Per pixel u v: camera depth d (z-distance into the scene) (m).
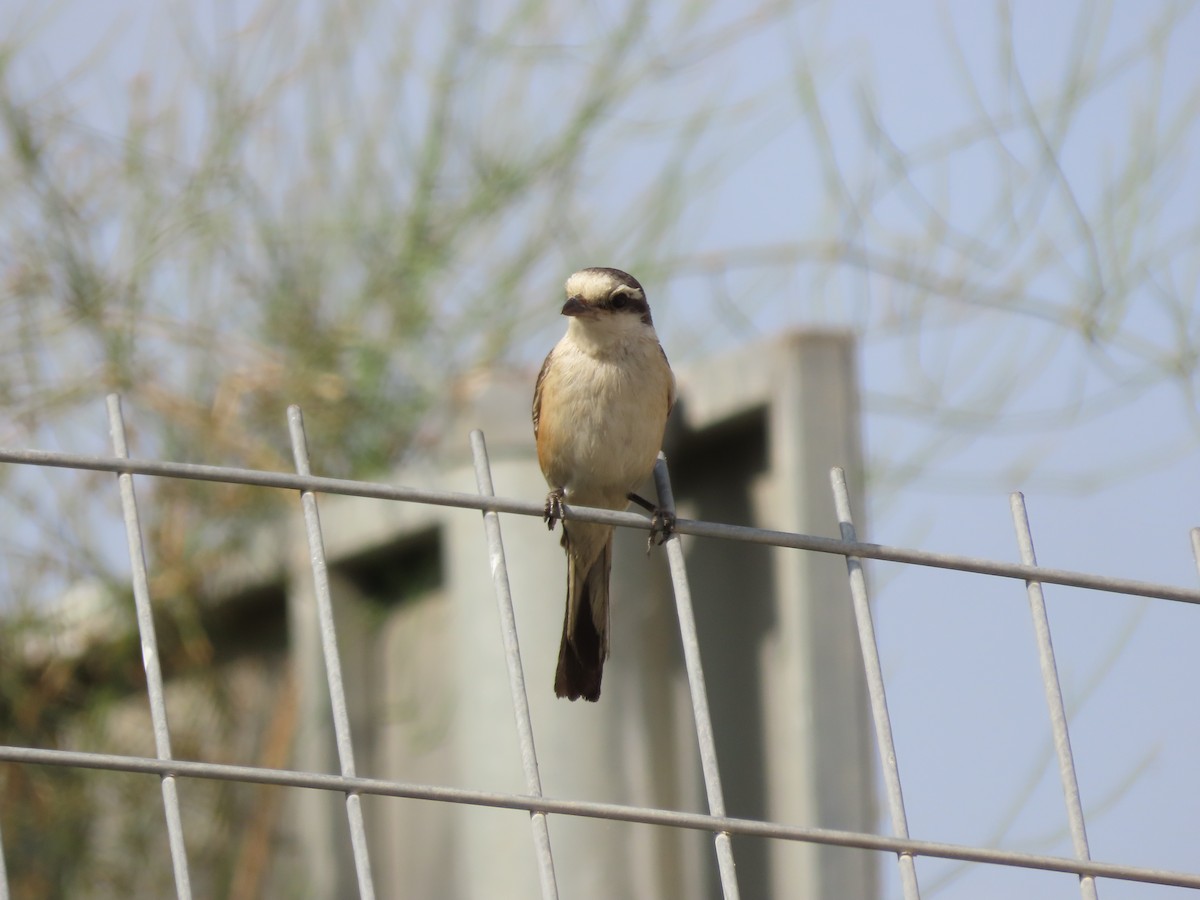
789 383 10.91
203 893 14.29
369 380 14.84
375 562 13.71
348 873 13.30
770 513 11.12
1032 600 6.17
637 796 11.33
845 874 10.45
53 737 14.73
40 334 15.02
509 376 13.42
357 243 15.54
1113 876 5.86
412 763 12.95
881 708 5.97
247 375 15.09
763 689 10.98
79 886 14.41
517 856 11.42
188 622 14.53
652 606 11.57
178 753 14.49
